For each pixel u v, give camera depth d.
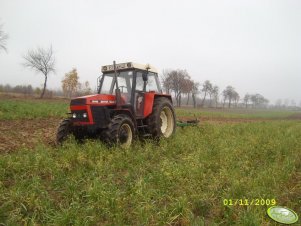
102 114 7.22
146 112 8.38
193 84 68.00
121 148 6.90
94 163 6.05
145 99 8.43
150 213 3.99
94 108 7.20
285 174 5.54
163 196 4.60
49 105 22.70
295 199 4.61
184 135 9.61
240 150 7.59
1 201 4.25
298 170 6.34
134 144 7.61
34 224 3.63
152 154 6.94
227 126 14.02
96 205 4.18
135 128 7.91
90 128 7.24
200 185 5.04
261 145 8.55
